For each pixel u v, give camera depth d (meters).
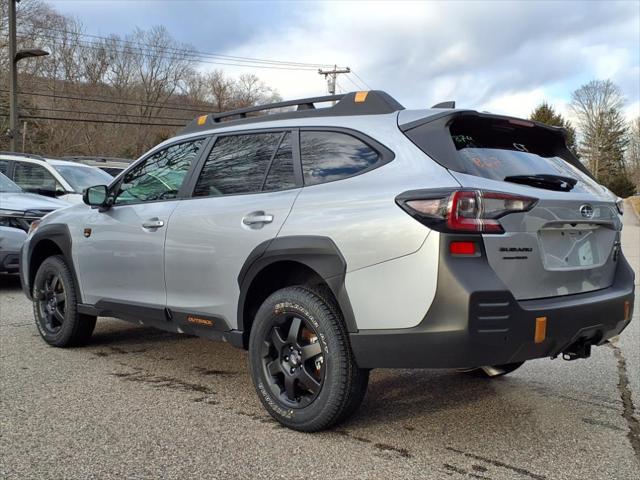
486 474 3.08
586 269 3.59
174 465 3.12
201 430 3.57
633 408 4.12
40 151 49.22
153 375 4.66
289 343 3.59
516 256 3.18
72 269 5.28
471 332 2.99
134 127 56.09
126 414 3.81
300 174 3.76
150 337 5.91
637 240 20.23
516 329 3.08
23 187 10.61
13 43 23.36
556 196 3.40
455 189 3.07
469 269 3.02
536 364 5.23
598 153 95.75
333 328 3.38
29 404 3.96
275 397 3.65
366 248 3.24
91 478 2.97
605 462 3.25
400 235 3.14
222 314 3.98
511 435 3.60
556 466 3.19
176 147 4.70
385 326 3.19
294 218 3.59
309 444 3.39
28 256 5.79
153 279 4.48
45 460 3.15
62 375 4.62
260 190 3.93
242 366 4.94
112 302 4.86
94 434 3.49
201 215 4.14
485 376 4.78
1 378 4.52
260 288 3.91
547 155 3.99
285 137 3.97
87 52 53.72
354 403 3.43
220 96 64.62
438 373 4.91
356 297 3.27
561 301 3.35
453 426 3.72
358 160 3.54
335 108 3.87
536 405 4.15
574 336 3.36
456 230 3.03
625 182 83.50
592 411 4.05
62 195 10.40
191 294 4.20
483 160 3.41
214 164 4.30
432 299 3.04
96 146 52.66
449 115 3.40
